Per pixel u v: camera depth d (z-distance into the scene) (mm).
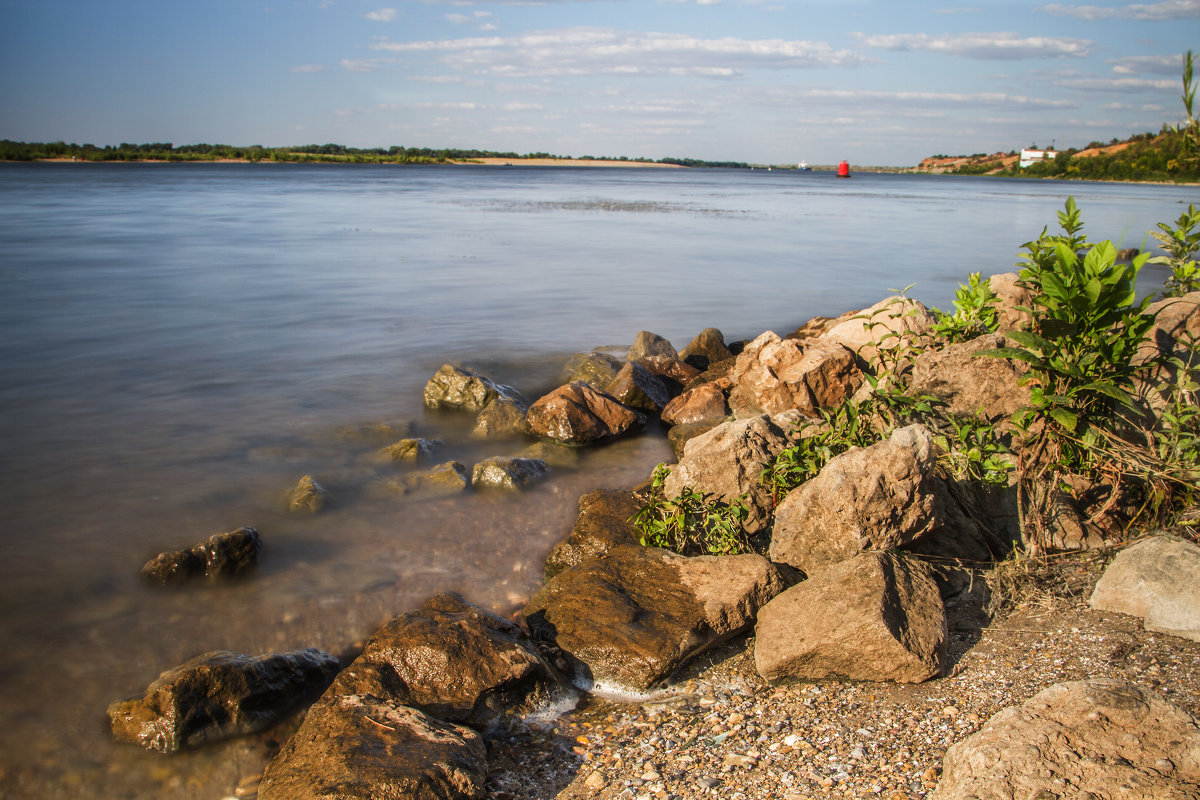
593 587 6012
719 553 6660
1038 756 3570
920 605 5227
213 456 9641
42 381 12508
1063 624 5332
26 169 130250
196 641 5902
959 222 47031
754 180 157750
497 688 5051
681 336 16828
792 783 4121
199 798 4508
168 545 7344
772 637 5285
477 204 57250
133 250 27688
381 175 134375
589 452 10281
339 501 8398
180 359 14023
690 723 4875
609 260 27844
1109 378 6145
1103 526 6457
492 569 7109
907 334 8805
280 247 29562
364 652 5219
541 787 4352
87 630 5992
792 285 23281
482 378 11750
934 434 6781
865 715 4719
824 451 6898
